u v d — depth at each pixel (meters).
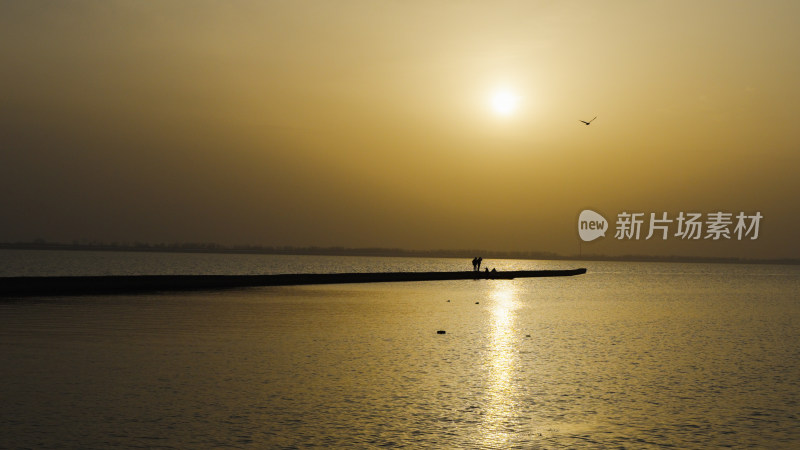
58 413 12.36
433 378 16.52
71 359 18.39
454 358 19.88
